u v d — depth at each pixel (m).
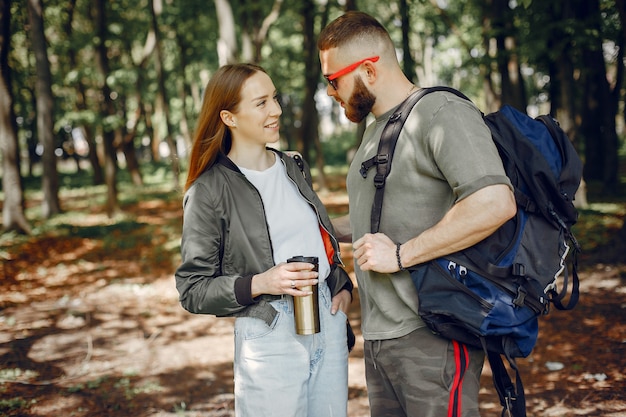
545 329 5.54
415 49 29.47
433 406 2.10
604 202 12.84
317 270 2.06
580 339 5.18
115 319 6.73
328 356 2.25
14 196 12.47
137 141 32.22
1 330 6.29
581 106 16.56
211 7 19.67
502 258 1.94
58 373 4.98
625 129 33.75
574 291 2.11
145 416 4.09
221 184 2.15
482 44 14.01
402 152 2.09
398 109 2.15
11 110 12.42
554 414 3.82
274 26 23.02
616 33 11.84
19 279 8.88
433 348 2.10
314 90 18.95
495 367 2.09
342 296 2.36
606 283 6.70
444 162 1.93
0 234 12.03
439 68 30.66
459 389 2.07
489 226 1.84
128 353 5.52
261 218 2.16
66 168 43.72
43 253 10.81
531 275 1.92
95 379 4.81
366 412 4.02
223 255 2.18
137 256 10.60
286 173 2.32
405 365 2.15
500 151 2.02
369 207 2.22
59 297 7.81
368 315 2.30
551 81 14.91
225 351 5.53
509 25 12.40
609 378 4.30
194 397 4.43
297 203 2.30
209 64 25.02
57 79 18.78
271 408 2.12
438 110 1.99
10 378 4.82
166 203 19.20
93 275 9.15
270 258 2.17
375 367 2.28
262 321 2.12
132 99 28.52
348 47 2.16
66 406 4.27
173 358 5.36
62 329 6.34
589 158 16.56
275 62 18.58
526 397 4.13
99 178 26.17
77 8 19.02
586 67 14.37
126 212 16.75
